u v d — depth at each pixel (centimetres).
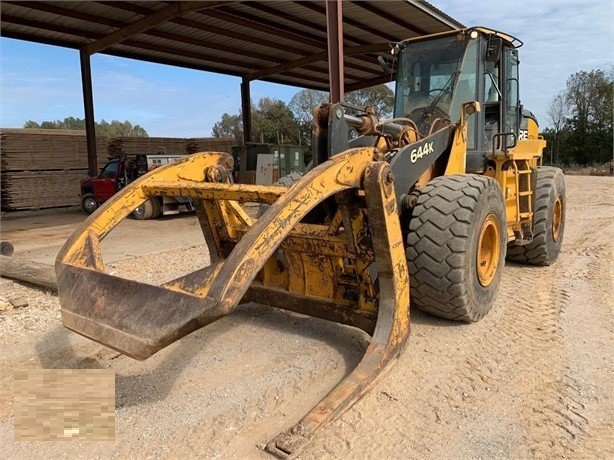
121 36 1348
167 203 1342
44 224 1350
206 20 1338
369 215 341
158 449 273
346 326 429
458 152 469
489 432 282
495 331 418
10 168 1673
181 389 336
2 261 623
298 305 412
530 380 338
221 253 456
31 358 395
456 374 346
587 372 348
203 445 275
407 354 376
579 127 4019
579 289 533
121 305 281
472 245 399
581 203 1359
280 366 362
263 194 327
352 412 300
